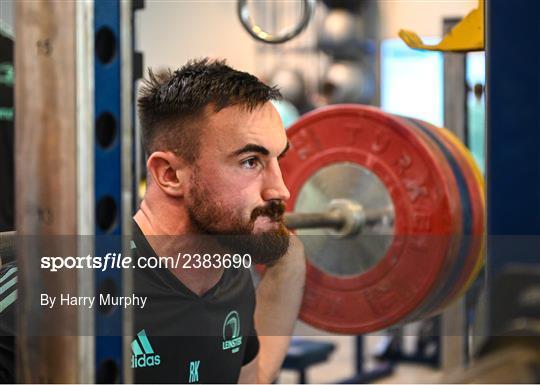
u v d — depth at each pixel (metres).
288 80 5.27
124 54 0.99
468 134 2.30
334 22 4.85
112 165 0.99
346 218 1.91
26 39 0.98
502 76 1.09
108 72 0.99
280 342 1.68
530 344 0.83
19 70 0.98
